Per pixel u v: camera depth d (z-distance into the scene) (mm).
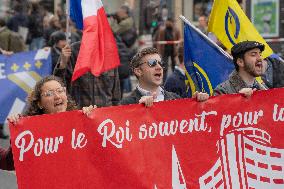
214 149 13055
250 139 13211
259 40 16812
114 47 16953
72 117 12375
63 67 18438
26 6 41312
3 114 21828
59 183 12344
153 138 12820
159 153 12844
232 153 13133
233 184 13141
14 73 21797
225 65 16234
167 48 37062
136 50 35219
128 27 34812
